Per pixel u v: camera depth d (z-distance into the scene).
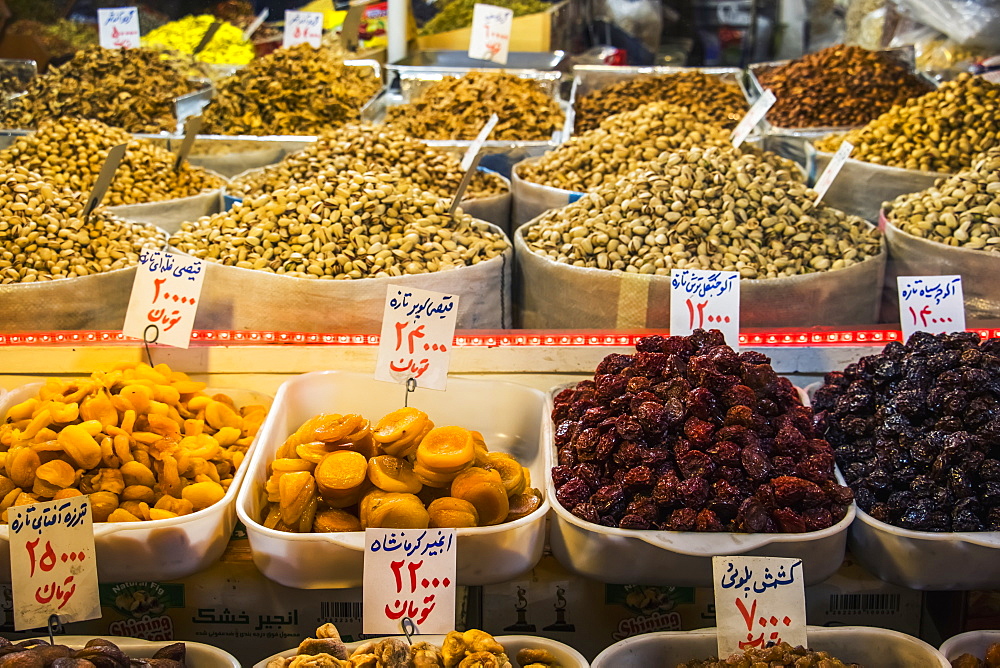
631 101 4.11
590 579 1.59
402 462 1.64
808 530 1.52
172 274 1.93
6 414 1.86
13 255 2.31
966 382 1.66
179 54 4.43
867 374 1.82
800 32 4.89
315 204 2.43
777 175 2.63
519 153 3.47
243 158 3.52
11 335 2.02
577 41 5.17
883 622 1.70
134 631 1.69
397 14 4.59
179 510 1.61
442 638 1.52
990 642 1.51
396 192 2.50
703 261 2.33
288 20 4.36
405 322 1.72
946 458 1.58
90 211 2.47
